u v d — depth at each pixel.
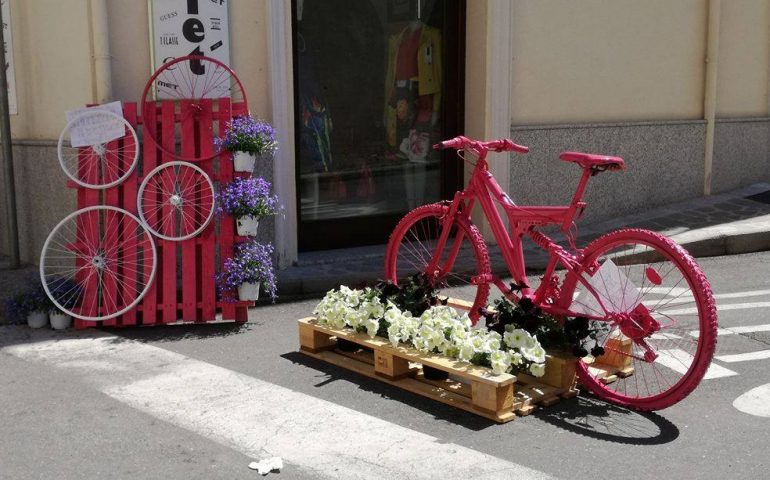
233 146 5.82
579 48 8.95
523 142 8.56
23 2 7.39
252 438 3.89
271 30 6.90
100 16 6.24
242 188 5.80
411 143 8.68
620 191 9.38
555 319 4.53
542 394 4.29
